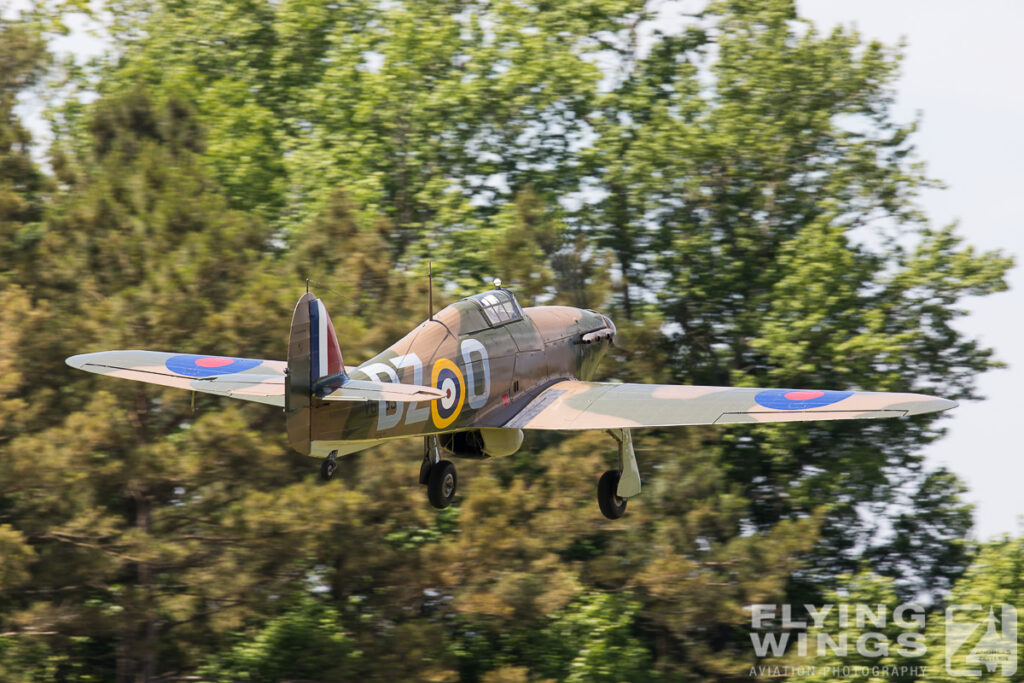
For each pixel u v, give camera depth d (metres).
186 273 54.47
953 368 99.31
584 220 98.12
